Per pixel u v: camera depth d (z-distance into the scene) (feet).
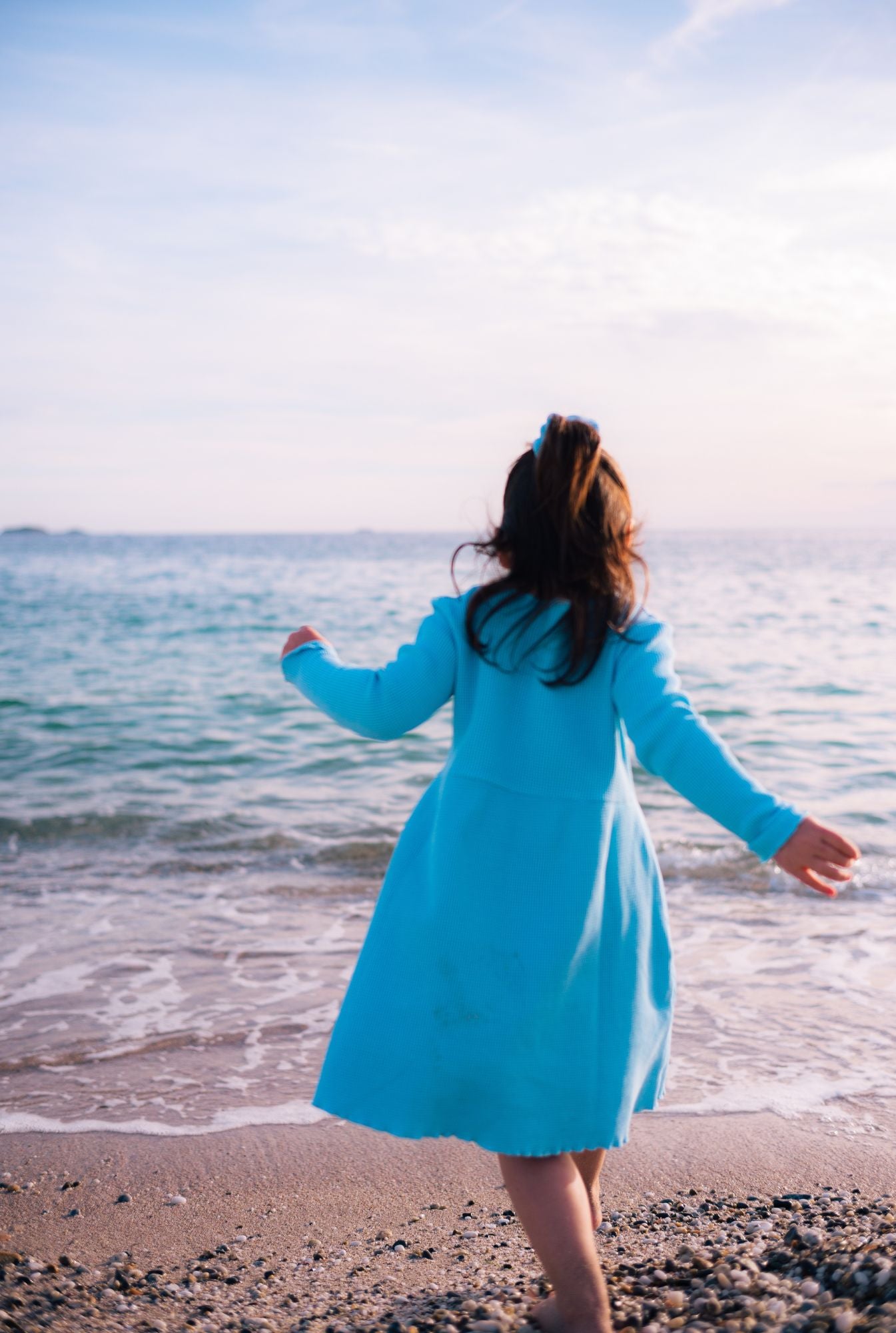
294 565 225.76
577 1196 5.96
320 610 99.09
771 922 19.16
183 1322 7.41
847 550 335.26
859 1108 11.73
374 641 74.69
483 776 6.14
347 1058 6.11
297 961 17.11
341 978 16.34
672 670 6.09
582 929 5.96
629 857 6.29
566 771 6.10
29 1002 15.25
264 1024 14.52
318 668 6.50
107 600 113.70
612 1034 6.05
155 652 67.15
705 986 15.81
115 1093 12.41
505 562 6.40
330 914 19.90
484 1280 8.14
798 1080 12.50
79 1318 7.28
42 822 27.50
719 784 5.46
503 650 6.25
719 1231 8.81
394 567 209.97
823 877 5.23
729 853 24.06
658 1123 11.44
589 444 6.24
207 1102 12.18
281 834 26.61
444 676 6.32
